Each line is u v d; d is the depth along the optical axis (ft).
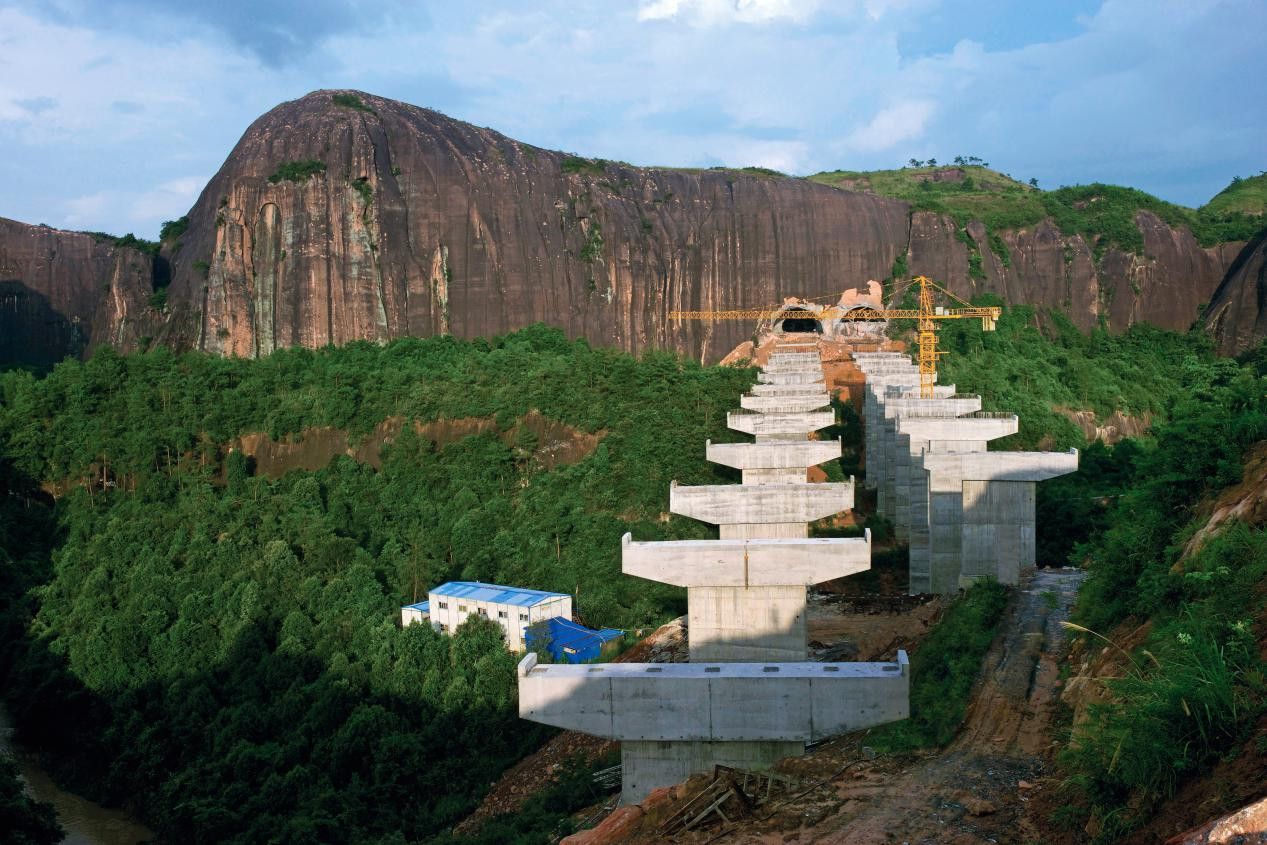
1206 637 73.20
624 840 94.99
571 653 216.33
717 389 367.66
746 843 85.05
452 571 278.46
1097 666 109.40
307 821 171.32
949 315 503.61
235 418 378.12
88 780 221.05
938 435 230.27
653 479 315.37
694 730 118.32
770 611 146.92
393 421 374.43
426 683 212.84
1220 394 128.77
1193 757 59.26
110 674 234.99
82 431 363.15
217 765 200.54
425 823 174.70
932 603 204.95
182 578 264.31
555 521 297.94
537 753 187.73
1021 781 91.91
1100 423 424.87
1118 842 60.70
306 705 213.66
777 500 192.44
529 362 418.10
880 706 115.03
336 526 299.58
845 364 460.55
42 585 281.95
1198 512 116.37
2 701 244.83
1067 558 235.20
